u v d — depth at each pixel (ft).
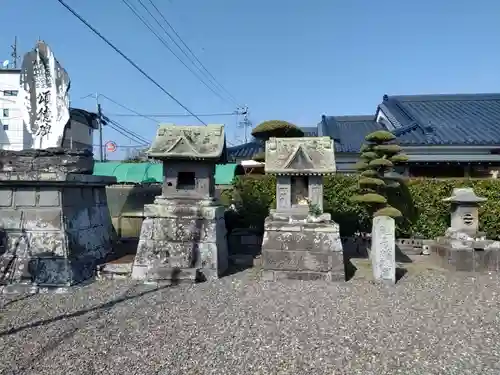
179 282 24.98
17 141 73.51
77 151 25.99
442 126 57.67
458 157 50.03
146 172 48.98
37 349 14.46
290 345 15.24
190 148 26.94
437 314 19.38
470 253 29.76
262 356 14.21
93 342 15.15
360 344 15.48
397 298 22.21
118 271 25.94
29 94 26.37
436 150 50.72
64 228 23.85
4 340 15.28
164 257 26.22
